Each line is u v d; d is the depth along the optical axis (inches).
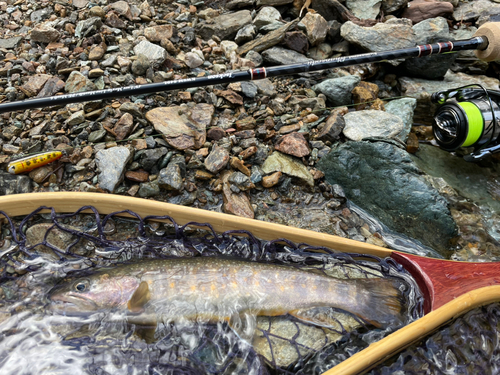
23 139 17.7
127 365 10.3
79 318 11.1
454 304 10.7
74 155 17.0
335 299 11.8
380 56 16.7
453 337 11.0
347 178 17.8
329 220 16.7
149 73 20.7
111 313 11.1
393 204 16.8
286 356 10.8
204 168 17.4
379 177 17.4
